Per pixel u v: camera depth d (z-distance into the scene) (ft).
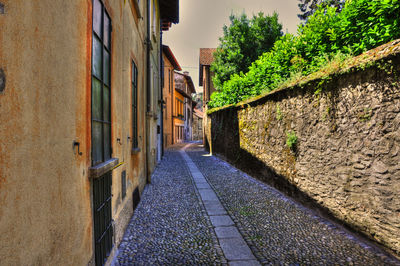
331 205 14.03
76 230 6.63
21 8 4.32
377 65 10.60
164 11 42.16
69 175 6.27
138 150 17.57
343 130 12.96
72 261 6.32
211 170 33.47
